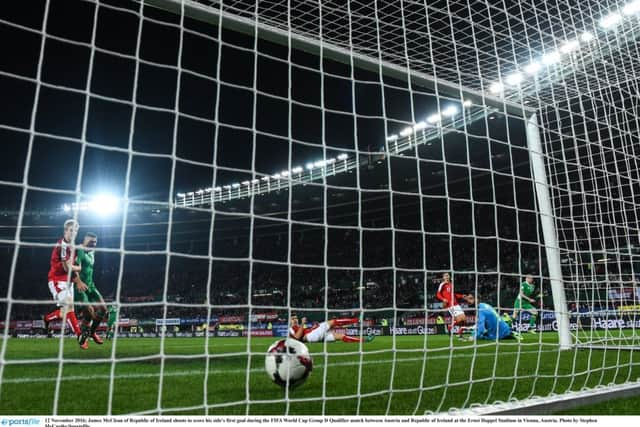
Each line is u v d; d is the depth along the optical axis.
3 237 28.98
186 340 15.12
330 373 4.76
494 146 20.66
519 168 23.28
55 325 20.14
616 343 7.79
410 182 26.34
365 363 5.66
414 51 6.61
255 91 3.25
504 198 25.22
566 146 10.05
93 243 6.87
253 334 21.30
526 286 11.76
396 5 5.60
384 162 23.02
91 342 11.62
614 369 5.04
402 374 4.66
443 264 25.95
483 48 6.73
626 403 3.44
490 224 25.75
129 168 2.62
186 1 4.01
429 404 3.21
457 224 26.98
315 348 9.47
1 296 26.30
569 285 8.51
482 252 24.98
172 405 3.20
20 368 5.24
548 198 6.79
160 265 30.39
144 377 4.48
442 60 6.37
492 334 9.08
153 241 32.75
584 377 4.50
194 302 27.83
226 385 3.99
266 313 22.88
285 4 5.32
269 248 31.59
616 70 7.02
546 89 7.30
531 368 5.18
